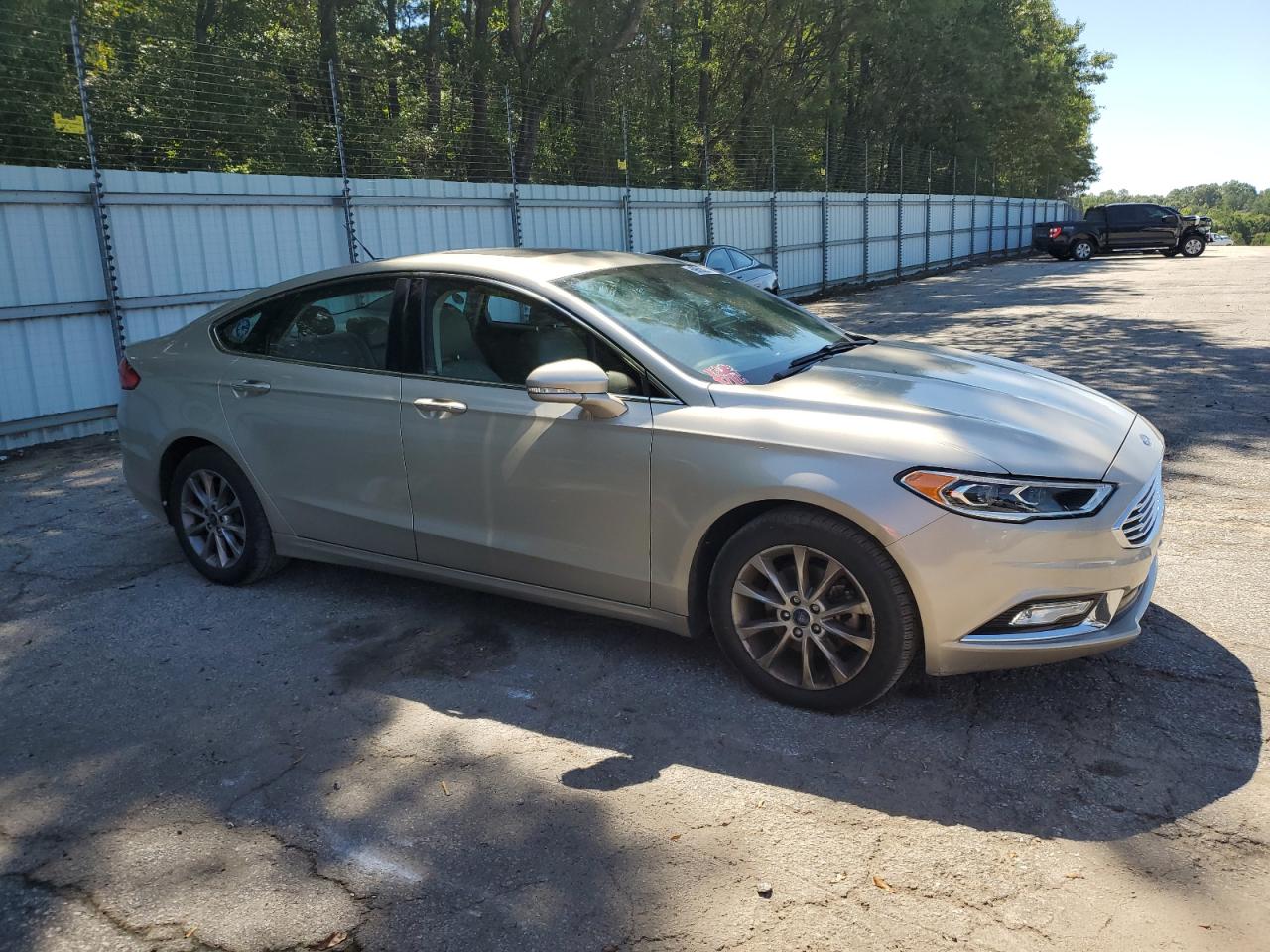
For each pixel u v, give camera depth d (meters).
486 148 15.12
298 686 3.77
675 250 15.27
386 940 2.37
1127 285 21.75
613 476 3.59
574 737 3.31
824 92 32.53
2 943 2.40
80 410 9.06
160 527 5.96
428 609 4.48
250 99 12.43
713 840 2.71
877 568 3.15
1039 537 3.04
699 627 3.66
